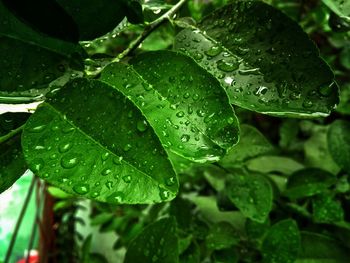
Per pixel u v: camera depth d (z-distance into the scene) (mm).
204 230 391
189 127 147
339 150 371
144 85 156
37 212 617
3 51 152
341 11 189
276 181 472
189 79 155
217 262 357
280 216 416
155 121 147
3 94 149
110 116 134
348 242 388
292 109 154
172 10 190
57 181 125
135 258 251
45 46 157
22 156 151
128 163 128
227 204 392
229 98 159
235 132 145
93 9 162
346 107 415
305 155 478
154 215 462
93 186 124
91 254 717
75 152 130
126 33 497
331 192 375
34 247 758
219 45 178
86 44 184
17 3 150
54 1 155
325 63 160
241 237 412
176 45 182
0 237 698
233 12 182
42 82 154
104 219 630
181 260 350
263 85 163
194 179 482
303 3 406
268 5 175
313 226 404
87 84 140
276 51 168
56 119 137
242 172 357
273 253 327
